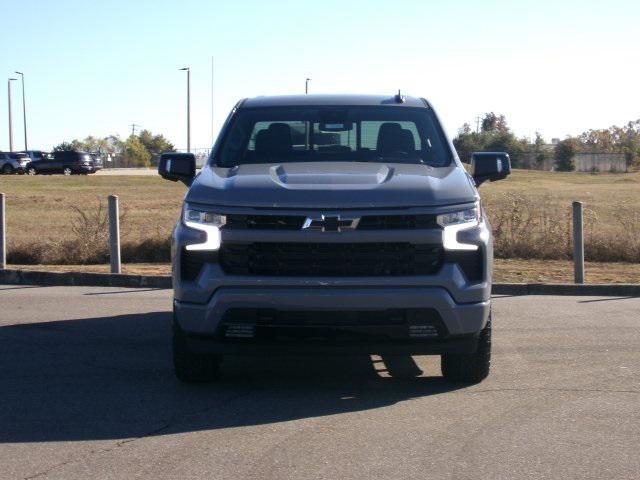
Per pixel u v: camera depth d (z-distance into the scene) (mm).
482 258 6051
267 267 5922
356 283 5836
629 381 6801
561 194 39844
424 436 5395
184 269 6105
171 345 8234
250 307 5875
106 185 49375
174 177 7324
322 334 5922
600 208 26859
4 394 6449
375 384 6766
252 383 6801
